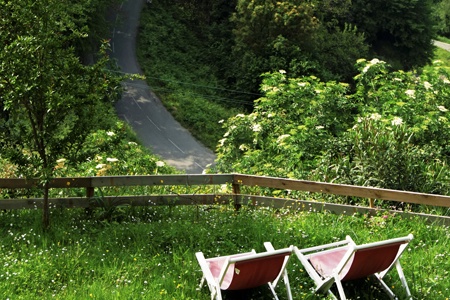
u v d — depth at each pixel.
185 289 7.83
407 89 17.64
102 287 7.79
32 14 9.26
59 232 9.51
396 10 65.19
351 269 7.62
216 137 43.34
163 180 10.92
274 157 15.77
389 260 7.87
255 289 7.92
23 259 8.43
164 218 10.59
